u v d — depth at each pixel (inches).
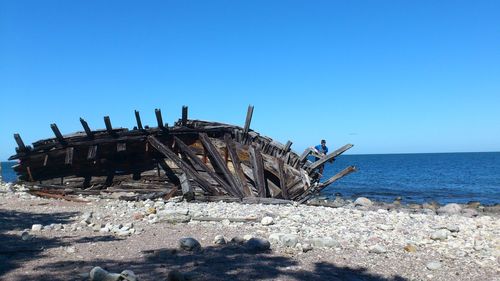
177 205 561.9
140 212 483.2
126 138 698.2
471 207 990.4
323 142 725.9
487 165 3644.2
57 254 289.3
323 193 1456.7
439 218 506.0
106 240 334.3
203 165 688.4
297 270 264.1
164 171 729.6
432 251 329.4
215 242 329.4
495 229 438.9
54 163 705.0
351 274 263.1
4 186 770.2
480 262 300.5
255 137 721.0
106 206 557.0
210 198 649.0
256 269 262.7
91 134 689.0
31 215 467.8
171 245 319.3
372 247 319.0
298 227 396.2
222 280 239.6
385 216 497.7
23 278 235.3
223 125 737.6
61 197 631.8
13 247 305.4
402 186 1774.1
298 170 681.0
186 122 727.1
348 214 506.0
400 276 264.5
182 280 232.5
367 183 1956.2
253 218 427.5
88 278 233.8
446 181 2043.6
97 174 724.0
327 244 329.1
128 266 262.5
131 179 732.7
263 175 671.1
